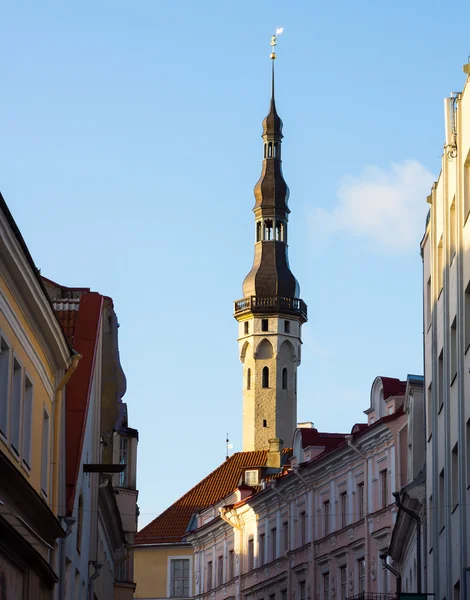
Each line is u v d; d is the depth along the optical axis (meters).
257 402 153.25
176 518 98.50
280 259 160.12
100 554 46.84
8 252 23.02
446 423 37.34
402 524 47.53
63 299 39.62
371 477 59.97
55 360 30.84
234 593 81.44
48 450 31.00
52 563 30.86
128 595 57.19
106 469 36.53
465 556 33.66
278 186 163.75
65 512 32.59
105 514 46.09
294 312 156.88
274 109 167.62
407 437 56.06
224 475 103.00
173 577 95.19
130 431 54.28
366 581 59.28
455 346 37.50
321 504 67.19
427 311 43.59
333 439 71.44
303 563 68.50
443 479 39.19
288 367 155.75
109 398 44.22
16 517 24.52
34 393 28.41
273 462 92.12
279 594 73.00
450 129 36.84
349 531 62.41
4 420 24.52
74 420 35.03
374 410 61.00
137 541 97.25
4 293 23.94
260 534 77.69
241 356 157.00
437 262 41.09
